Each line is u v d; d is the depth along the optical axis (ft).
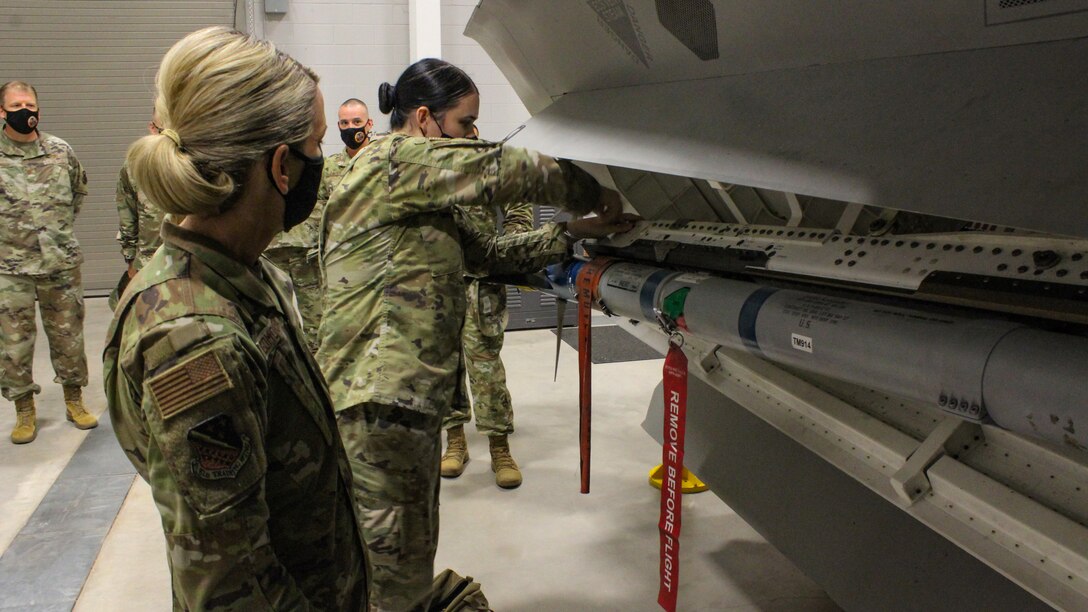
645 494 9.20
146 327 2.46
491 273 6.20
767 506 6.26
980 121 2.54
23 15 18.56
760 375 5.66
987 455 4.04
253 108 2.57
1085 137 2.23
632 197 5.94
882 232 4.08
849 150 2.88
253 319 2.73
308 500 2.97
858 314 3.60
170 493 2.48
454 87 5.54
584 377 5.88
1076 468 3.58
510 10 4.97
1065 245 3.18
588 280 5.77
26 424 11.09
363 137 13.07
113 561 7.88
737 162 3.30
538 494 9.22
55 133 19.48
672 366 4.95
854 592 5.27
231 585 2.53
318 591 3.08
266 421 2.65
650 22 3.95
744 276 4.82
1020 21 2.56
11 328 10.75
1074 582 3.31
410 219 5.27
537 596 7.10
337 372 5.29
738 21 3.50
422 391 5.23
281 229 2.97
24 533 8.40
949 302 3.43
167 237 2.66
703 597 6.99
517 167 4.97
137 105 19.60
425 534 5.46
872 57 3.11
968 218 2.33
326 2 17.38
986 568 4.42
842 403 4.93
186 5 18.94
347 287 5.31
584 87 5.10
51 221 11.04
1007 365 2.88
